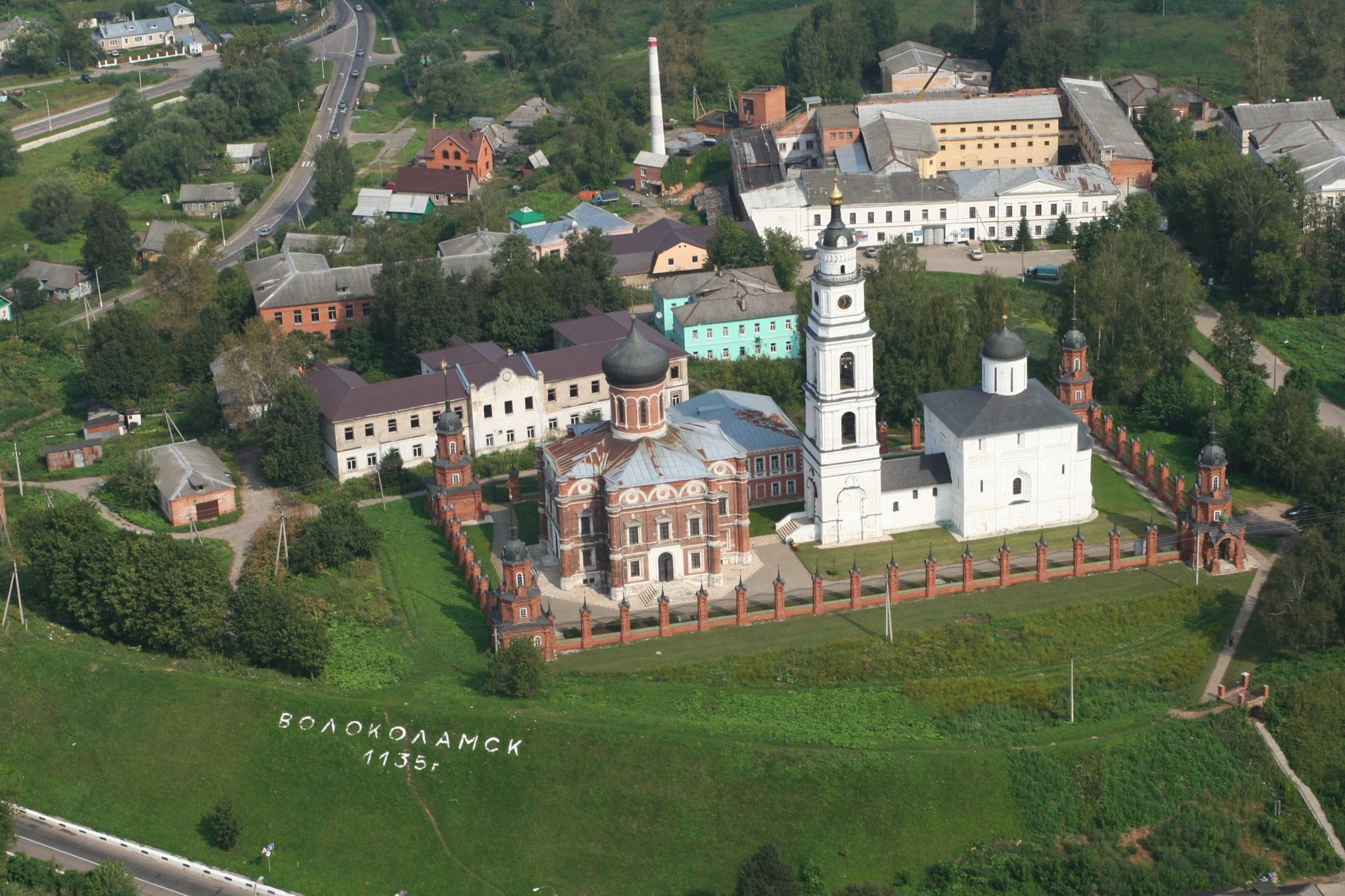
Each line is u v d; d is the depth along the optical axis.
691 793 171.00
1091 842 169.62
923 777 171.75
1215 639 198.50
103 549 194.62
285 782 175.25
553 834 169.25
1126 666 192.75
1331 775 180.50
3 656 190.75
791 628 199.12
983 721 182.38
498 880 165.75
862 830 168.38
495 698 183.62
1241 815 176.12
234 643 193.38
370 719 179.62
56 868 162.50
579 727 176.38
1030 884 164.62
